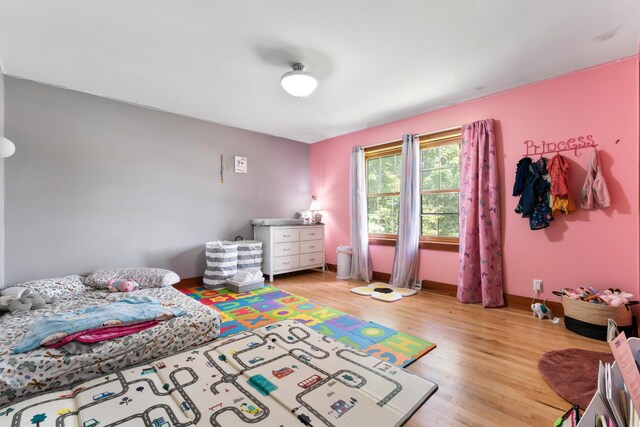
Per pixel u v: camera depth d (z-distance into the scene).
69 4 1.80
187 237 3.94
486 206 3.18
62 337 1.65
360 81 2.89
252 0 1.78
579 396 1.55
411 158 3.86
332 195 5.09
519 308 3.04
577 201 2.68
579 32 2.10
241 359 1.84
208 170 4.15
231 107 3.63
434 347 2.16
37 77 2.80
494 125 3.20
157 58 2.46
